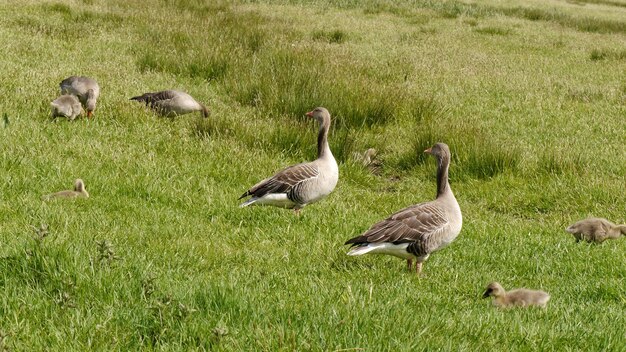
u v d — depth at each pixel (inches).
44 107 581.3
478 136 647.8
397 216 366.6
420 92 835.4
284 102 705.6
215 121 613.6
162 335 238.7
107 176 457.7
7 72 684.7
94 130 552.7
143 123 595.2
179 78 813.9
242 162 538.6
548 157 623.5
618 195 555.5
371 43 1167.6
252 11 1323.8
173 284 288.5
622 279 393.1
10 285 267.3
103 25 1037.2
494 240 451.8
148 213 408.5
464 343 255.9
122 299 269.3
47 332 238.2
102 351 228.2
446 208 377.1
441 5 1812.3
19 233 330.0
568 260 426.6
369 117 725.3
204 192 462.3
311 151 603.5
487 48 1210.0
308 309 267.6
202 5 1290.6
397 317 265.4
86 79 616.4
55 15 1074.1
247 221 430.0
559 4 2258.9
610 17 2007.9
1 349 212.4
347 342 242.2
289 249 387.5
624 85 957.2
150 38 964.6
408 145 674.8
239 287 283.1
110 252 287.6
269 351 232.2
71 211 381.7
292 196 440.5
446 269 387.9
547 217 537.6
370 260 391.9
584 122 772.0
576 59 1167.0
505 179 591.8
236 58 872.3
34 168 444.1
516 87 924.6
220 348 232.8
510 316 301.9
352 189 550.3
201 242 374.0
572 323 304.5
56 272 275.9
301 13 1465.3
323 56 919.7
